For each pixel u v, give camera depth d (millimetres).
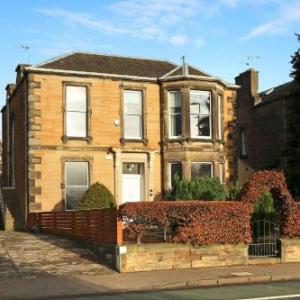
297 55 28906
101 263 16922
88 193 25078
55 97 26688
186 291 13070
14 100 31172
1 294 12719
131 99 28172
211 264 17297
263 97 38250
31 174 25938
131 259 16156
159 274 15602
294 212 18875
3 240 21062
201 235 17172
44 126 26375
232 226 17672
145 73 28922
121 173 27469
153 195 27781
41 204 25984
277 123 35219
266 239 18828
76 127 27047
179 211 17078
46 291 13062
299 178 27703
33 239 21328
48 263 16812
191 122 28000
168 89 28250
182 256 16906
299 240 18656
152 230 17125
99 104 27406
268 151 36094
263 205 19797
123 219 16516
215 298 11797
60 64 27484
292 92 30375
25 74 26703
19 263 16719
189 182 23266
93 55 29156
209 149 27984
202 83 28109
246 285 14102
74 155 26734
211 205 17469
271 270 16438
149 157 27922
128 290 13305
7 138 33625
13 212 28000
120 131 27641
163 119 28219
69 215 21188
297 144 28828
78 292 12969
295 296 11977
